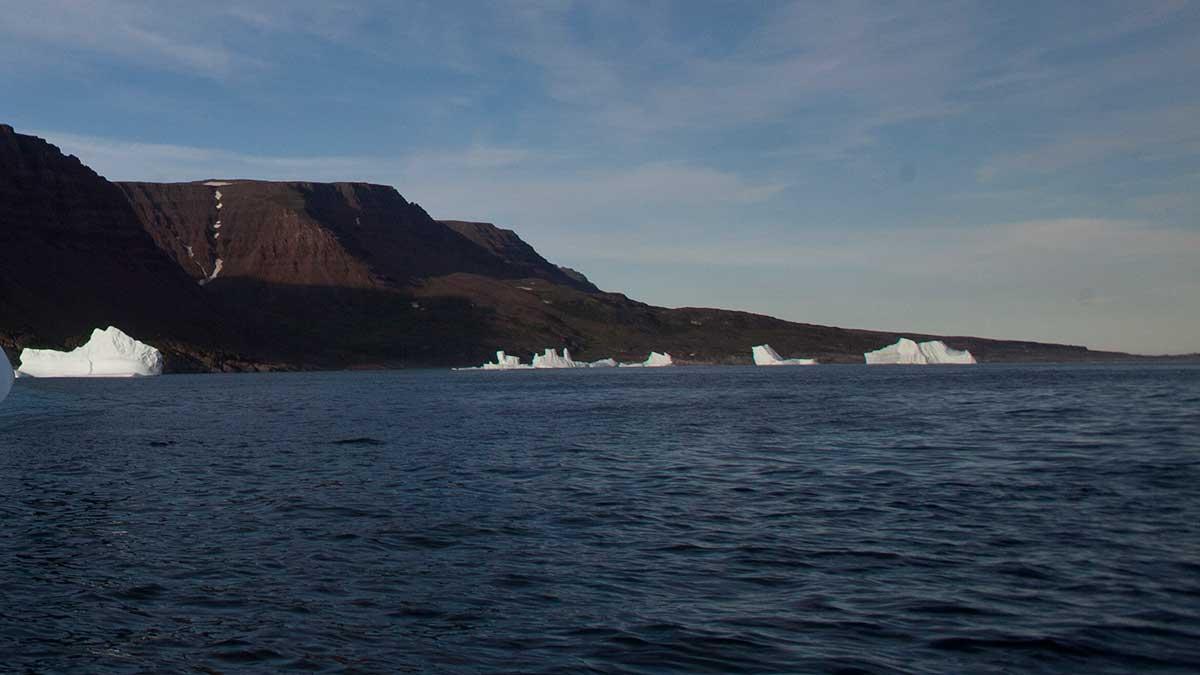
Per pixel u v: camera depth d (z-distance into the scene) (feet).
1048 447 97.45
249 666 31.07
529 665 30.73
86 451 105.81
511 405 209.05
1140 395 214.48
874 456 92.12
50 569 45.42
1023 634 33.32
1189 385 277.44
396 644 33.14
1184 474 74.13
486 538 52.29
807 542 49.83
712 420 149.48
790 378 425.28
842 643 32.65
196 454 101.96
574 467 86.79
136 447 110.63
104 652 32.71
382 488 73.56
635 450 102.47
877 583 40.78
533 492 70.59
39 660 31.91
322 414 179.42
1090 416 145.07
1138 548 46.68
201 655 32.27
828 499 64.95
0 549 50.42
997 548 47.29
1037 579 40.91
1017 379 362.12
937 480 73.56
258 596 39.99
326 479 79.56
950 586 39.99
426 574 43.65
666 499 66.23
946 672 29.73
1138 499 62.03
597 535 52.80
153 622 36.24
